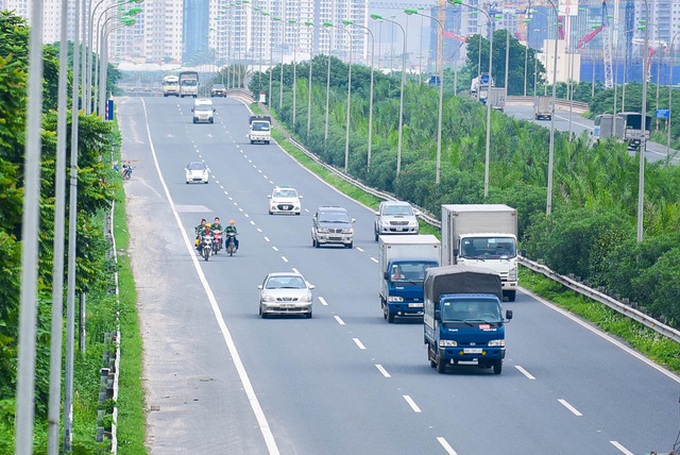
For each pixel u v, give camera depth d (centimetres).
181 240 16925
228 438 7475
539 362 9906
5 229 5469
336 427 7719
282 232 18138
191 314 11894
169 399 8512
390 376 9275
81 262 7925
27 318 3219
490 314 9325
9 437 5366
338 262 15488
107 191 7888
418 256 12244
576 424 7819
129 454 6900
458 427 7712
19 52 9300
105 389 7819
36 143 3284
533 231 14475
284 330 11156
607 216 13088
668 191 16362
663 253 11550
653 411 8231
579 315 12119
